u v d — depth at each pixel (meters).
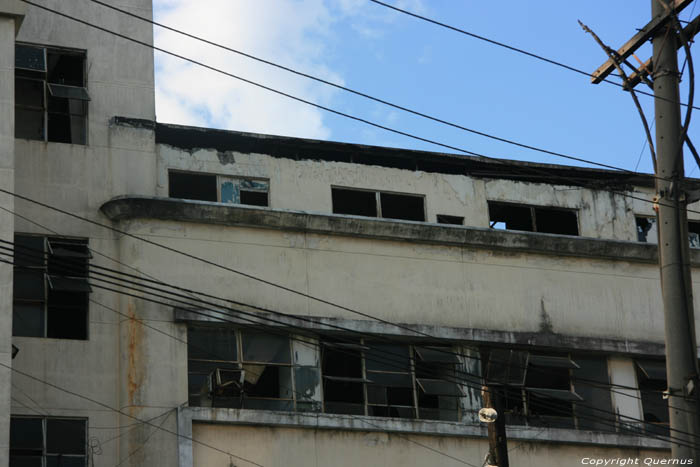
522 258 32.28
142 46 31.08
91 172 29.22
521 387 31.16
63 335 27.61
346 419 28.61
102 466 26.66
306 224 30.09
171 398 27.42
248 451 27.56
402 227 30.97
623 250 33.16
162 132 30.61
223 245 29.31
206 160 30.81
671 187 21.16
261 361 28.88
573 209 34.22
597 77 22.80
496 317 31.28
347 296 30.03
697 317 33.66
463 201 33.03
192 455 27.02
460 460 29.28
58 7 30.62
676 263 20.73
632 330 32.59
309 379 29.14
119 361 27.66
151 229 28.75
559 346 31.53
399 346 30.33
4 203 25.77
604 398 31.88
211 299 28.66
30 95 29.58
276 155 31.56
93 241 28.53
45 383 26.95
